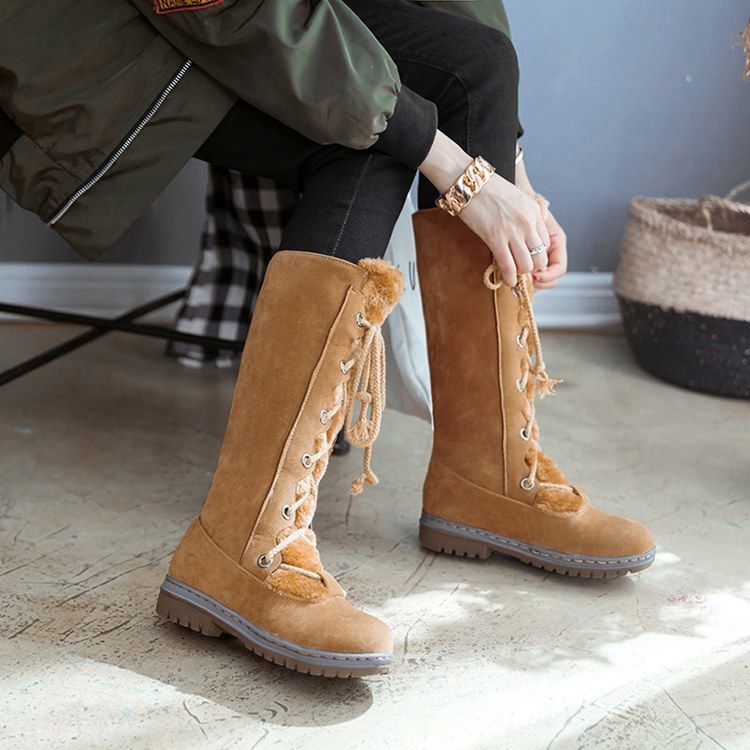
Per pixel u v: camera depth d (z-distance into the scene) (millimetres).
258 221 1878
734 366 2078
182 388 1950
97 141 1088
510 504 1312
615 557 1262
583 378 2189
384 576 1293
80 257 2268
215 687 1039
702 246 2047
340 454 1704
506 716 1018
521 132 1406
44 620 1134
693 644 1171
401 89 1089
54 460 1578
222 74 1064
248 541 1083
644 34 2400
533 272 1315
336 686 1054
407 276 1521
